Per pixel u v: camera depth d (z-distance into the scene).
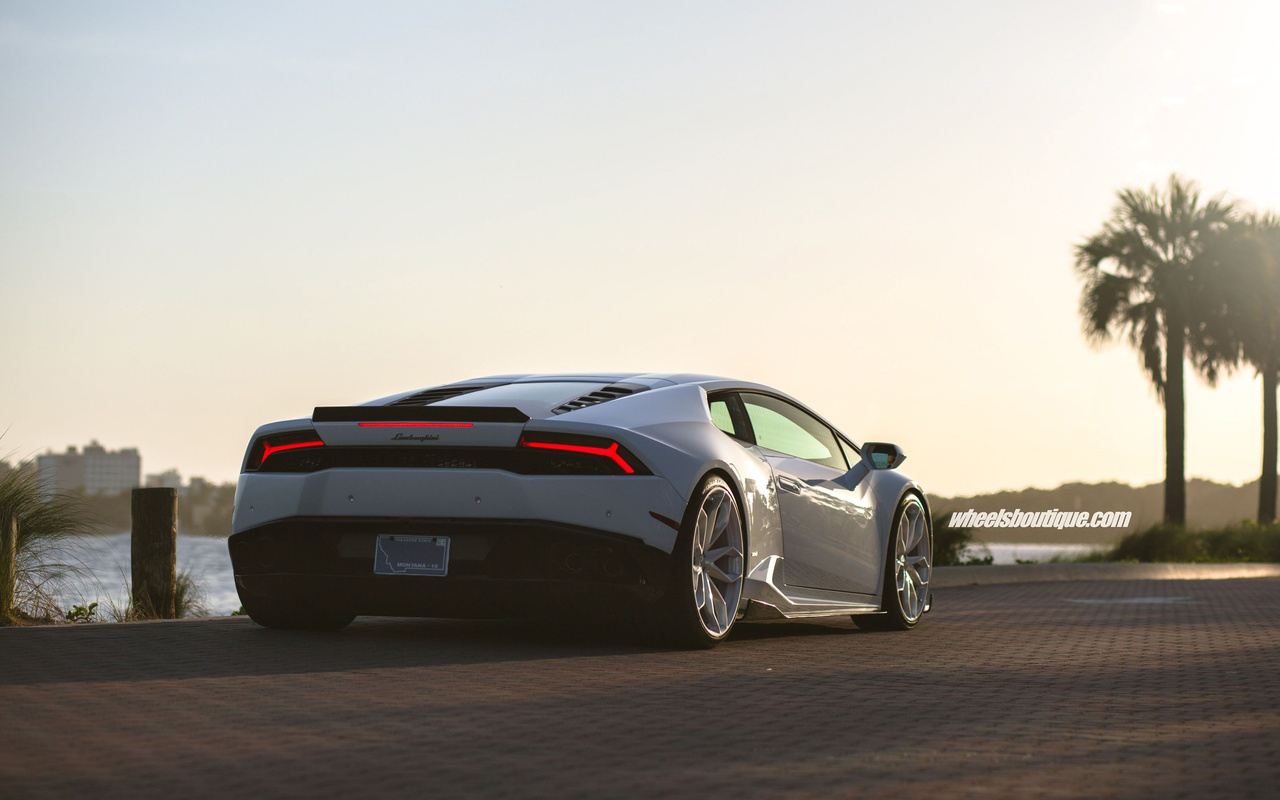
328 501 5.47
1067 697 4.32
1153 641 6.42
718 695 4.23
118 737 3.36
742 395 6.32
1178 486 27.28
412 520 5.33
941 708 4.04
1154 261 27.69
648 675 4.68
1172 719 3.88
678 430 5.61
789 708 3.99
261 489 5.66
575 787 2.86
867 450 7.10
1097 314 27.75
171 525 7.72
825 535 6.45
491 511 5.23
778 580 6.06
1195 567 18.52
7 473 7.79
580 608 5.29
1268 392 33.00
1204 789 2.91
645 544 5.24
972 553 16.80
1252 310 27.17
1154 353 27.66
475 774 2.97
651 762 3.13
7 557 7.19
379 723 3.61
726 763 3.13
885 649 5.87
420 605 5.43
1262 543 25.53
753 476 5.90
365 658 5.05
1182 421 27.34
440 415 5.35
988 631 7.00
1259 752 3.36
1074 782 2.97
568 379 6.11
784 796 2.80
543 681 4.48
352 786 2.84
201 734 3.41
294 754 3.17
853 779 2.97
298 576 5.59
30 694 4.03
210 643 5.49
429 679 4.48
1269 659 5.59
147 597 7.64
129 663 4.80
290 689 4.20
